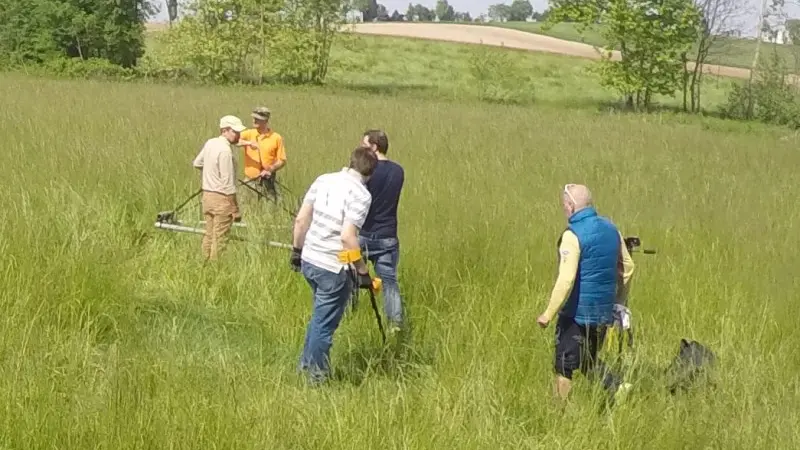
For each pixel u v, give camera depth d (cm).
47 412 568
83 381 626
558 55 7344
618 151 2078
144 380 615
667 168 1795
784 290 928
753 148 2434
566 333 689
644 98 5578
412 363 750
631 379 686
